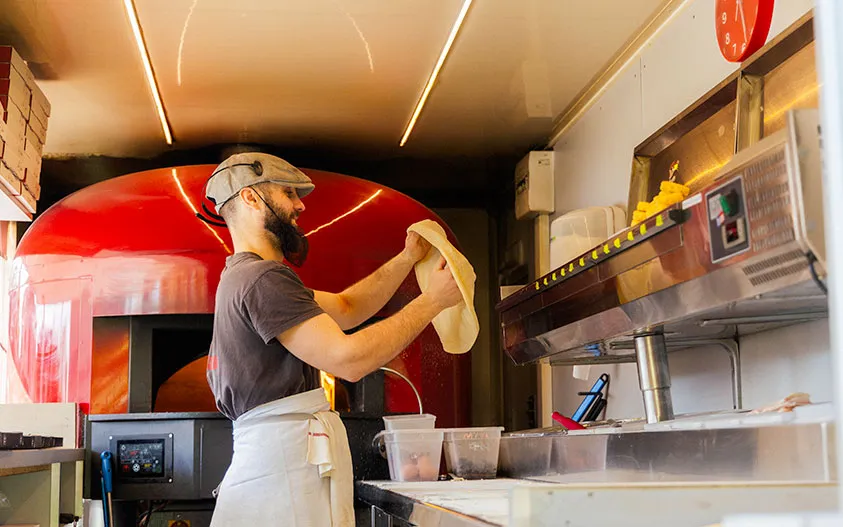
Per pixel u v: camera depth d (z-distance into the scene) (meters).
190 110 4.34
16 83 3.37
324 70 3.87
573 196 4.43
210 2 3.19
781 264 1.40
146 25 3.38
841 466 0.61
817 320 2.24
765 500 1.20
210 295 3.62
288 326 2.11
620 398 3.67
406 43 3.59
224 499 2.18
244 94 4.14
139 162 5.18
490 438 2.96
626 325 2.13
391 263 2.61
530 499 1.20
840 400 0.61
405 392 3.92
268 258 2.37
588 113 4.21
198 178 3.99
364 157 5.19
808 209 1.28
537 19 3.35
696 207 1.64
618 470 2.04
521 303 2.88
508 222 5.60
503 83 4.03
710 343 2.67
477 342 5.86
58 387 3.69
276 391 2.18
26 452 2.43
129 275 3.66
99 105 4.25
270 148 5.00
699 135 2.80
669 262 1.78
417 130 4.70
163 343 3.82
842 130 0.63
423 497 2.08
